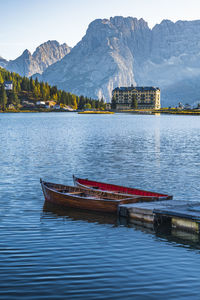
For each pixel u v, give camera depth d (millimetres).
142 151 71062
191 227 26406
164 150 73125
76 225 27688
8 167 51781
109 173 48406
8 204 32938
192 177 46000
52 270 19609
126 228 27281
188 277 19016
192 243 24203
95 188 37844
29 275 19016
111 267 20109
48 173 47812
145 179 44781
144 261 21000
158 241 24484
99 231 26328
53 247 22844
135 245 23656
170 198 33062
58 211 31375
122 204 30953
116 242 24109
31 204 33219
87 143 84688
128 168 52125
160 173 48656
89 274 19234
